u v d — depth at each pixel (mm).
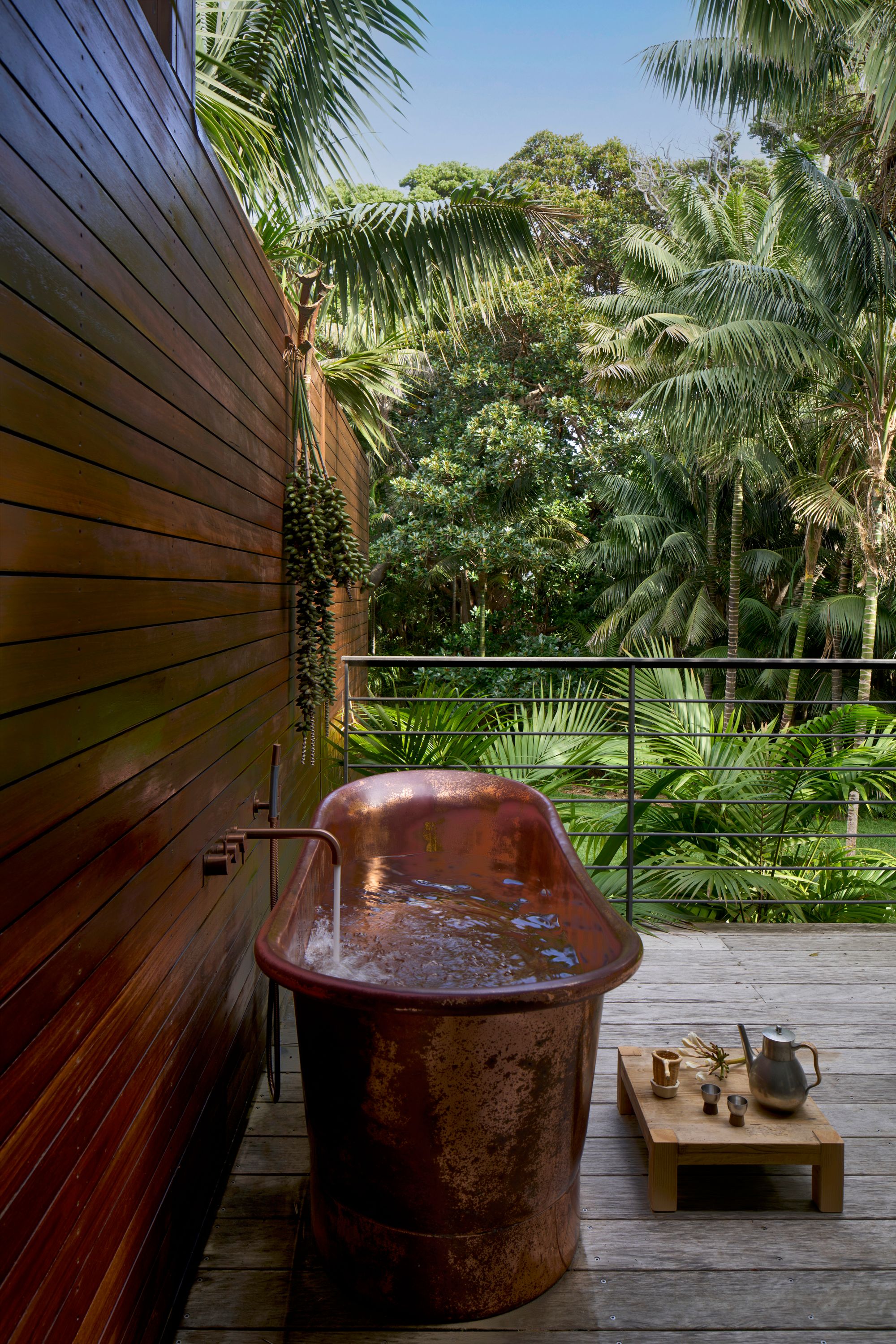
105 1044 1164
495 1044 1354
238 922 2166
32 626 941
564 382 12984
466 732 3748
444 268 4660
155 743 1429
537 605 13172
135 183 1367
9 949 873
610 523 11945
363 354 5145
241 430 2213
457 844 2809
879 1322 1526
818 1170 1812
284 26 3805
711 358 7750
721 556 11570
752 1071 1896
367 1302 1531
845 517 8570
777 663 3090
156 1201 1396
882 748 3990
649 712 4410
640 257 9852
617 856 3830
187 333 1676
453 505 11930
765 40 6824
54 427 1017
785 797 4023
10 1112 870
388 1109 1396
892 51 6016
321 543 3008
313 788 3748
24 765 917
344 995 1313
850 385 8109
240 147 3672
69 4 1100
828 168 8023
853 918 3875
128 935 1271
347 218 4379
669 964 2973
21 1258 890
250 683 2334
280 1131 2076
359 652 7895
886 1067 2332
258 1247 1685
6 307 886
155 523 1441
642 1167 1952
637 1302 1562
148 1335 1350
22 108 940
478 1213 1452
